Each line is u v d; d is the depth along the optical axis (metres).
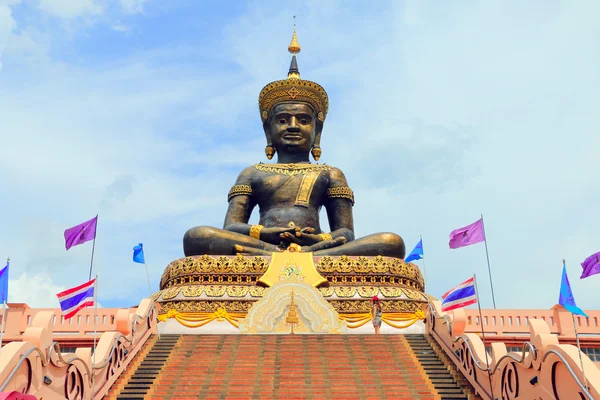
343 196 34.19
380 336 24.69
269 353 22.50
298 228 31.25
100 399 18.78
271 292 26.83
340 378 20.36
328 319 26.44
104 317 28.28
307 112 35.88
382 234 30.58
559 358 15.41
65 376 17.08
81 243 22.73
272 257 29.16
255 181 34.31
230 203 34.12
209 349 23.14
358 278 29.20
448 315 22.42
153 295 28.89
